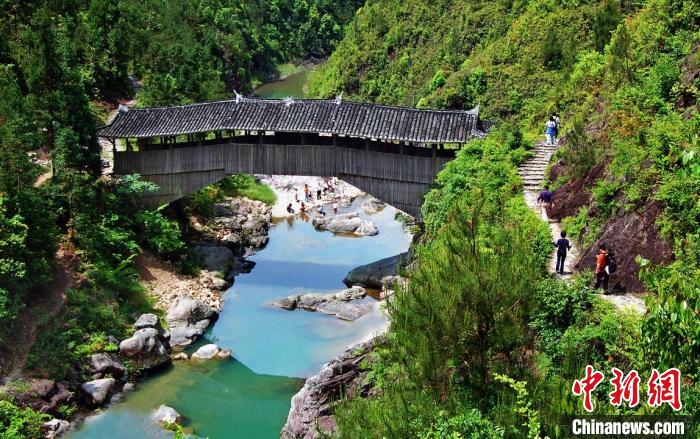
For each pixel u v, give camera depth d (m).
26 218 38.19
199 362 36.91
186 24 101.25
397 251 52.97
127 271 42.47
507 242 19.27
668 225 23.20
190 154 47.31
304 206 64.62
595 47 55.88
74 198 42.19
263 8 148.25
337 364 28.98
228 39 108.12
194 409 32.75
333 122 43.22
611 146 31.09
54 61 46.00
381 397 19.30
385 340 24.73
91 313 37.56
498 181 35.22
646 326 12.98
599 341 20.69
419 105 70.38
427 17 91.56
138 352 35.59
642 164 26.75
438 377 17.47
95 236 42.00
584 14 62.97
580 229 29.08
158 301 42.16
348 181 45.28
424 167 43.19
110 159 54.41
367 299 43.12
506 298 17.11
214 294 44.75
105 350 35.75
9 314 33.94
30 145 42.09
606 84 40.66
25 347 34.03
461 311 16.95
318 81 107.31
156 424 31.25
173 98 66.94
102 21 74.62
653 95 31.66
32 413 30.41
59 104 44.41
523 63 63.16
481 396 17.12
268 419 32.03
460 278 17.23
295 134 47.03
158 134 45.69
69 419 31.55
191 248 49.44
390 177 44.16
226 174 47.00
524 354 18.41
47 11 66.12
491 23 78.12
